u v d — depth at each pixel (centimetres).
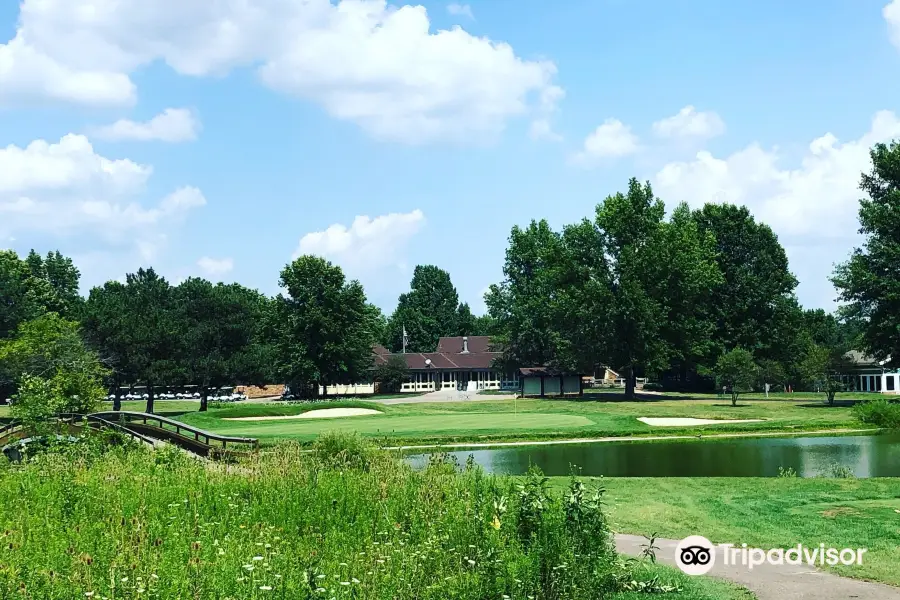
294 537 1221
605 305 7862
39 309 8369
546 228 10294
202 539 1127
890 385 9919
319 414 6181
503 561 1008
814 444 3775
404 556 1051
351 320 9350
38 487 1513
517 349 10238
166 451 1953
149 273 13000
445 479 1590
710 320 8950
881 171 7056
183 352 6944
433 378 12294
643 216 8312
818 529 1627
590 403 7281
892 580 1242
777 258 9381
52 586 890
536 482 1235
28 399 2411
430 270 18175
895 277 6769
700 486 2228
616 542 1527
